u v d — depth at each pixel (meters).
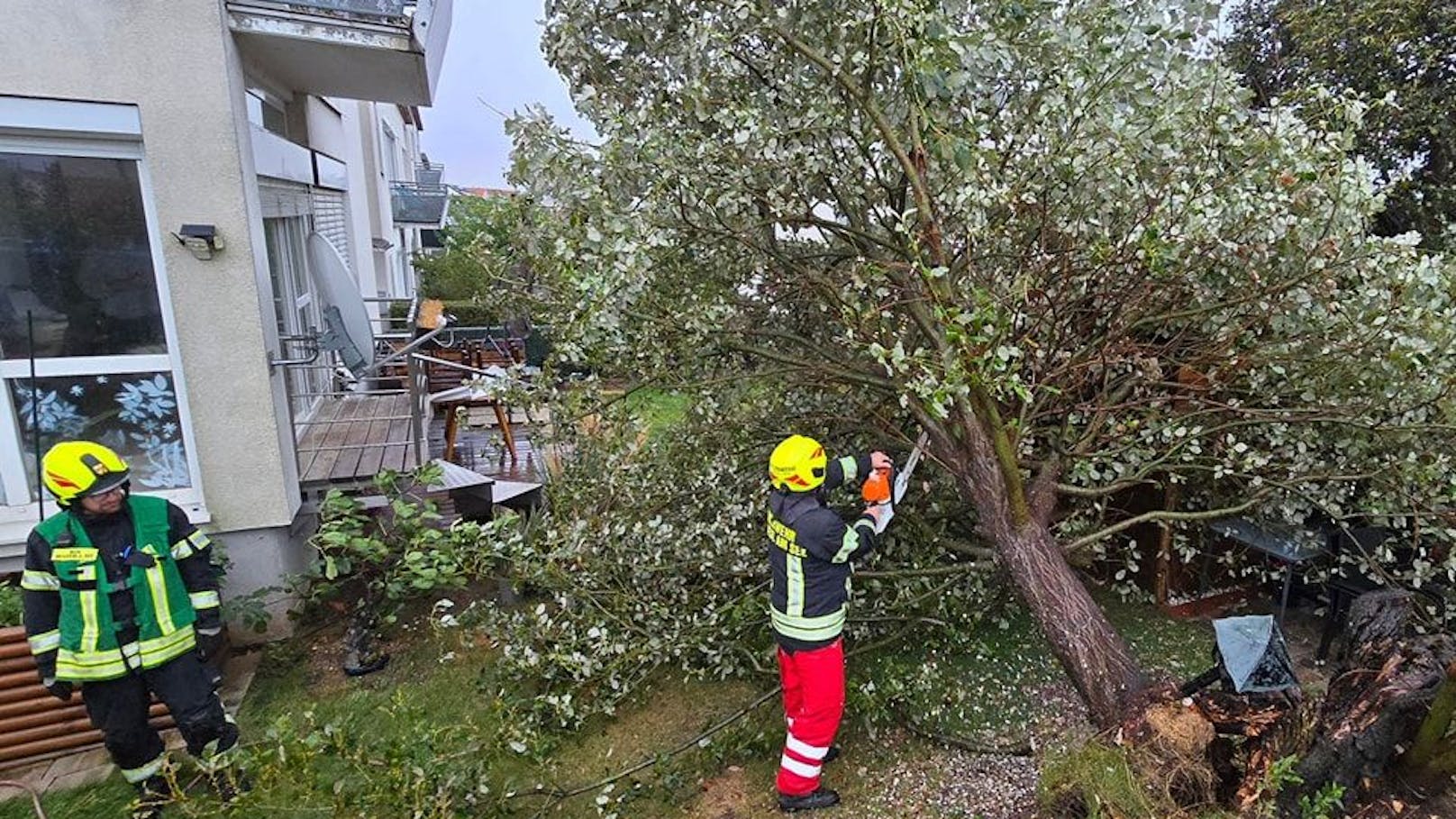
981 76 2.88
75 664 2.74
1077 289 3.11
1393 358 2.86
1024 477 3.67
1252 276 2.99
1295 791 2.30
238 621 4.26
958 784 3.04
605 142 2.96
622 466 3.99
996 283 3.01
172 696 2.92
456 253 14.70
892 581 3.91
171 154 3.79
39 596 2.73
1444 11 5.42
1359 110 3.10
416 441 4.84
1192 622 4.32
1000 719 3.47
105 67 3.64
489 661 4.14
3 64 3.50
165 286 3.96
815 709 2.82
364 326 4.88
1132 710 2.57
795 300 3.85
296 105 5.87
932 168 2.88
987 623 4.25
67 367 3.89
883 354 2.49
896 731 3.40
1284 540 3.86
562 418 3.83
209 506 4.13
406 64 4.77
